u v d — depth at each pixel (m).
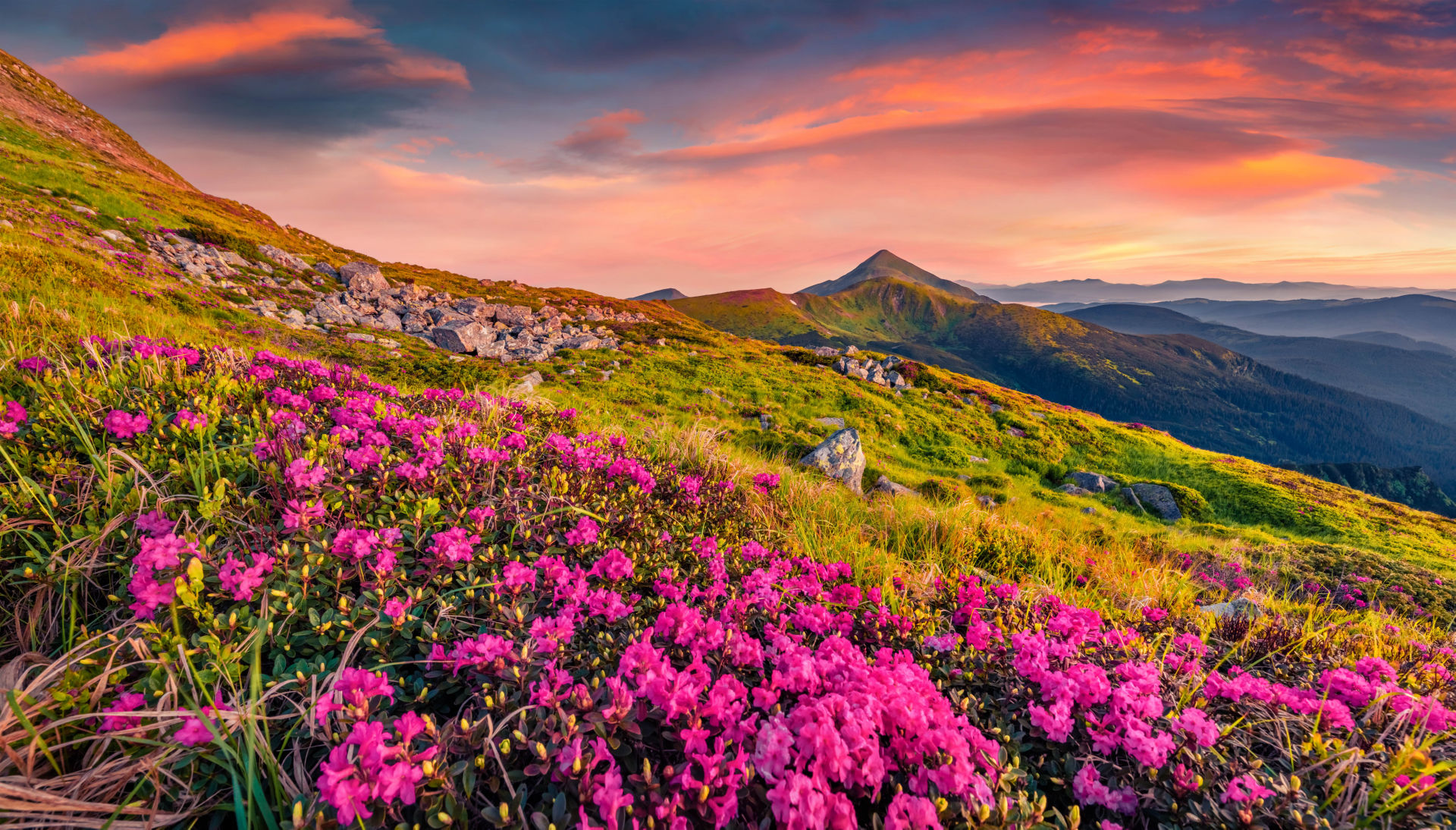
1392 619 8.27
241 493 3.29
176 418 3.78
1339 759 2.35
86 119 63.31
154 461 3.23
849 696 2.06
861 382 38.16
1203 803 2.11
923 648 3.01
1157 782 2.20
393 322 32.84
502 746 1.81
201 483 3.02
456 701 2.26
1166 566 10.73
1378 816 2.10
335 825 1.62
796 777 1.67
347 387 5.81
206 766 1.89
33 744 1.65
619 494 4.68
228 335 18.23
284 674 2.15
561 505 3.94
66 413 3.58
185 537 2.54
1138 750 2.16
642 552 3.65
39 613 2.30
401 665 2.47
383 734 1.77
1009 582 6.21
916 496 18.92
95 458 3.00
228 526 2.92
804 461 18.66
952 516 9.76
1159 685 2.77
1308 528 22.55
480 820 1.75
